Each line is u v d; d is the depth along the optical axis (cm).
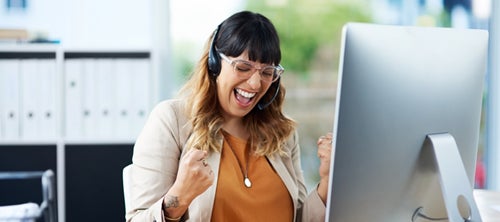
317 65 320
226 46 137
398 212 113
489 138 333
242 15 141
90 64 257
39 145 259
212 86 145
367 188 107
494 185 332
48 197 210
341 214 106
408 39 105
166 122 142
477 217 111
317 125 324
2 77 254
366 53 99
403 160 109
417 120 108
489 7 326
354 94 100
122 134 260
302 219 147
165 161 138
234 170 141
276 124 152
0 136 256
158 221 120
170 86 301
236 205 137
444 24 324
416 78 106
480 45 116
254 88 137
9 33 261
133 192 136
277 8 314
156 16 293
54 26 288
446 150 110
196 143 139
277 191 143
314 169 325
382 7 319
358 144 103
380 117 103
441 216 120
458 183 110
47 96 256
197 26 303
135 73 258
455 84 113
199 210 133
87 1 289
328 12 317
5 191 262
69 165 262
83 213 265
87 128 260
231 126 149
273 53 138
